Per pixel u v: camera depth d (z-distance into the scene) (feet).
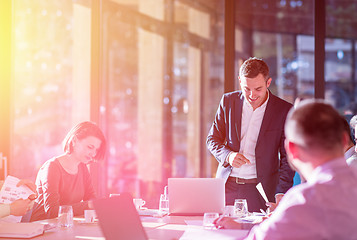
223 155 10.78
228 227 8.22
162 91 26.84
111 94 26.78
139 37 27.07
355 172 5.21
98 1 16.24
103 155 10.85
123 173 26.05
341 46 29.81
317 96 15.29
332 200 4.99
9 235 7.50
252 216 9.55
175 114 27.04
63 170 10.55
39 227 7.79
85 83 17.79
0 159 15.24
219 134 11.64
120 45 27.20
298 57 27.43
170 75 26.99
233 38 15.58
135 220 7.18
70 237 7.57
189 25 26.61
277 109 11.06
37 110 19.16
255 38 24.77
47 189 9.96
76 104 18.74
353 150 10.24
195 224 8.71
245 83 10.54
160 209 10.12
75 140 10.61
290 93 27.61
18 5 17.39
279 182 10.82
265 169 10.96
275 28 26.27
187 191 9.80
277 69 27.32
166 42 26.84
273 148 10.98
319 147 5.12
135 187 25.64
